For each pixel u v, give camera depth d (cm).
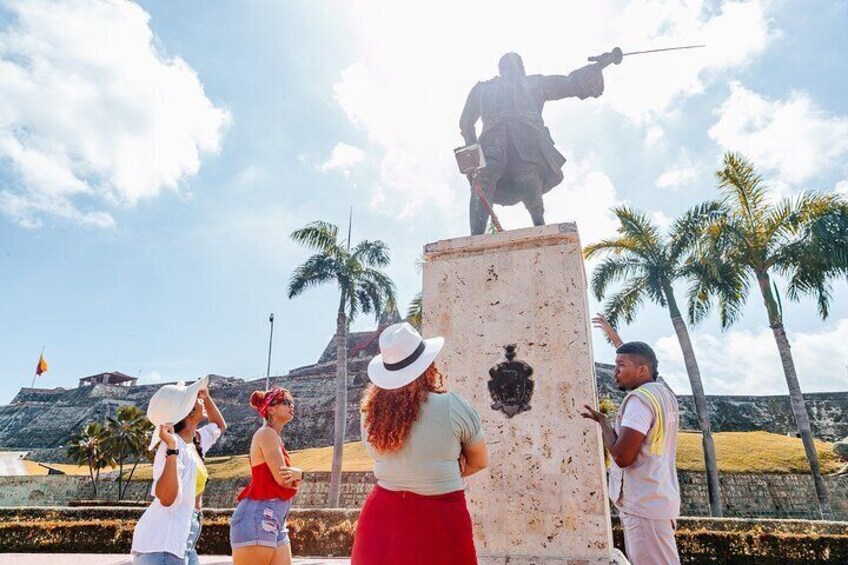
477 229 525
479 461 228
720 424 3750
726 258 1759
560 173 546
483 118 557
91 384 6769
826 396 3688
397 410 218
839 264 1597
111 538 1170
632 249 1975
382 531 209
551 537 352
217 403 5600
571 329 389
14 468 4341
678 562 294
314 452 3691
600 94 567
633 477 298
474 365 404
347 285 2227
